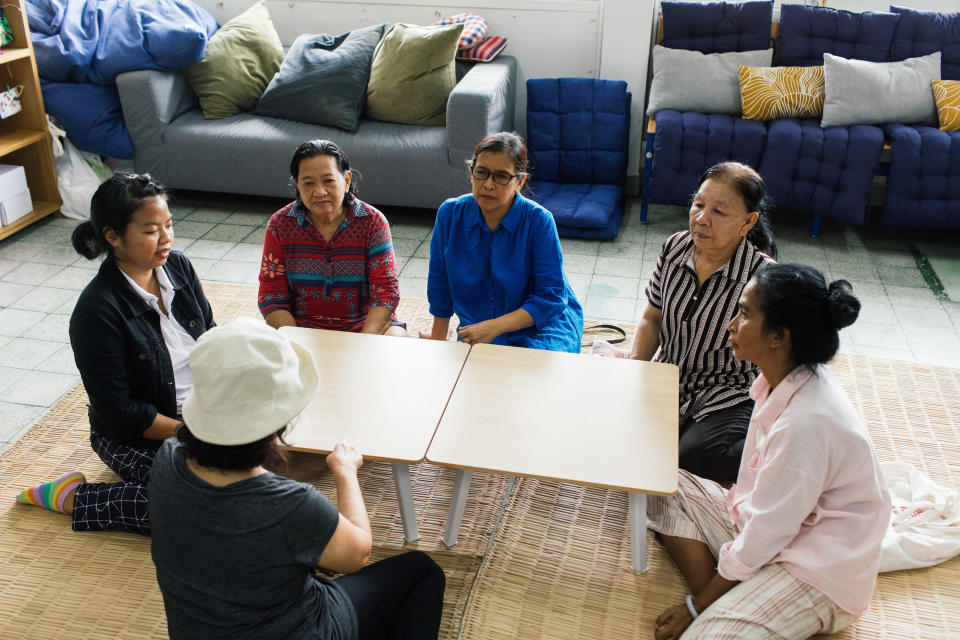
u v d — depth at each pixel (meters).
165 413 2.12
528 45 4.32
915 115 3.72
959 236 3.90
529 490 2.27
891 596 1.90
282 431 1.31
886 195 3.63
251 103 4.20
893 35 3.87
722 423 2.11
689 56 3.92
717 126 3.72
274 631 1.31
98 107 3.91
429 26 4.07
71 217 4.02
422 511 2.18
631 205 4.32
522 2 4.22
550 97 4.07
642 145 4.36
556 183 4.19
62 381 2.73
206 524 1.24
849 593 1.65
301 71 4.02
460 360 2.09
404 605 1.61
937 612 1.85
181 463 1.27
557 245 2.36
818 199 3.68
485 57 4.13
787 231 3.94
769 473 1.61
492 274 2.40
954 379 2.74
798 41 3.93
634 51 4.10
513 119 4.39
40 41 3.78
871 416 2.54
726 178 1.95
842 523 1.63
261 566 1.26
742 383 2.17
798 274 1.57
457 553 2.03
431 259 2.48
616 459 1.73
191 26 3.97
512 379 2.01
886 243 3.83
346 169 2.32
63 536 2.08
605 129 4.05
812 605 1.65
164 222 1.93
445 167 3.85
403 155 3.86
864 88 3.68
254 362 1.20
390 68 3.98
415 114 4.00
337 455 1.60
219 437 1.20
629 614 1.86
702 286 2.11
